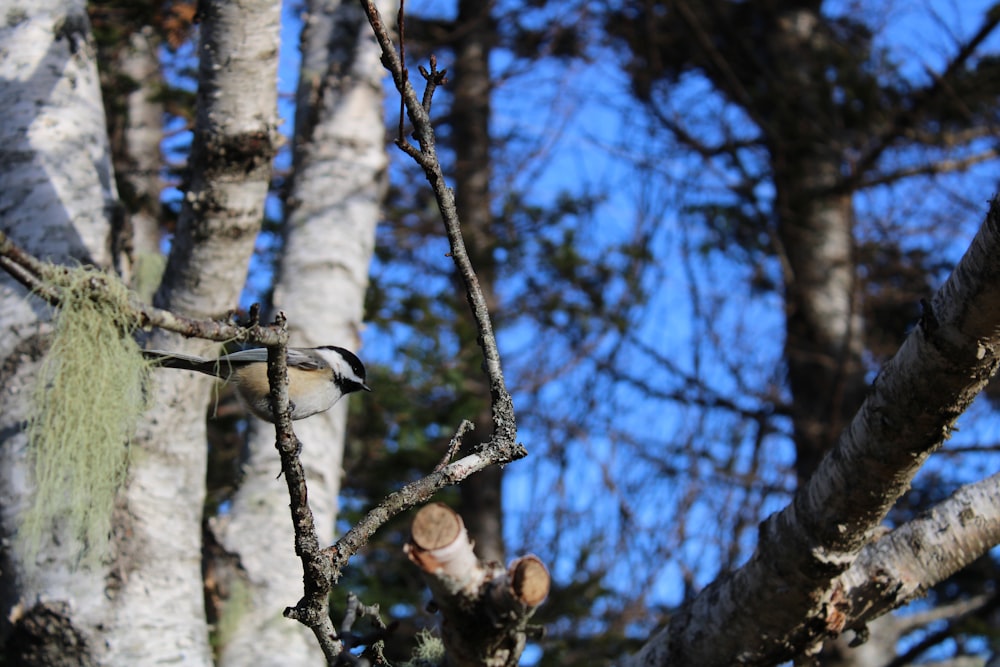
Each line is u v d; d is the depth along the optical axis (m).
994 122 11.32
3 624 4.27
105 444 3.30
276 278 5.77
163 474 4.52
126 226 5.00
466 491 11.98
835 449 3.55
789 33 13.14
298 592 4.85
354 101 6.20
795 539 3.64
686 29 12.83
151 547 4.38
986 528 3.94
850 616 3.90
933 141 11.41
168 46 8.09
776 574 3.71
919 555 3.93
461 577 2.71
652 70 12.53
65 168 4.88
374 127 6.22
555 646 9.26
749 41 13.16
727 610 3.89
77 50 5.16
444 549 2.68
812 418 11.41
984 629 8.62
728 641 3.89
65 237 4.74
